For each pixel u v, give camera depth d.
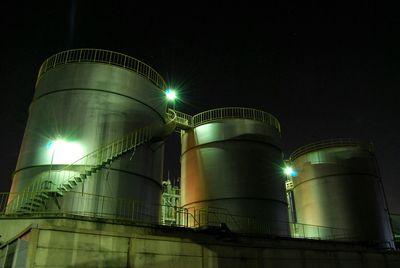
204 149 34.28
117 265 15.38
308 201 40.12
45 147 22.77
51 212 18.47
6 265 14.39
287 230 32.19
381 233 36.62
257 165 32.78
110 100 24.61
